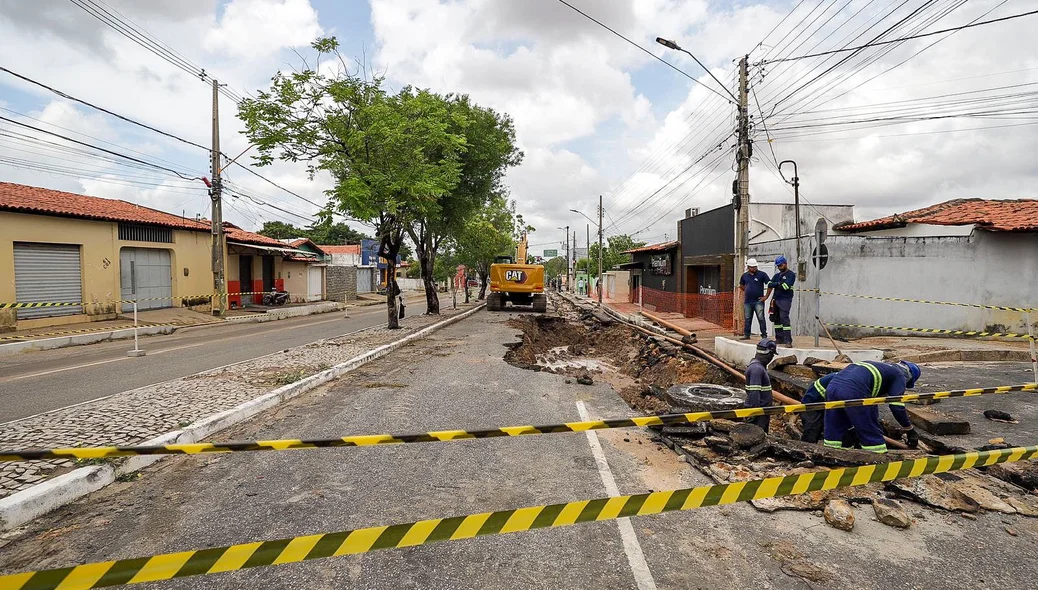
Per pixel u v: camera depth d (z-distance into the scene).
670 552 3.13
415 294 48.31
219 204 19.81
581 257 73.94
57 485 3.63
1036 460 4.40
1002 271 11.65
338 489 3.97
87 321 15.91
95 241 16.33
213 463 4.48
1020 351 9.62
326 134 13.13
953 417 5.48
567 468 4.48
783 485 2.38
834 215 19.56
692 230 21.66
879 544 3.23
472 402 6.75
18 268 14.15
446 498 3.84
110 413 5.61
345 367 8.76
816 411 5.20
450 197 19.16
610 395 7.54
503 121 20.97
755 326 14.25
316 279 33.88
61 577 1.68
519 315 22.17
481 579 2.84
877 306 11.87
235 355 10.62
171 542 3.17
